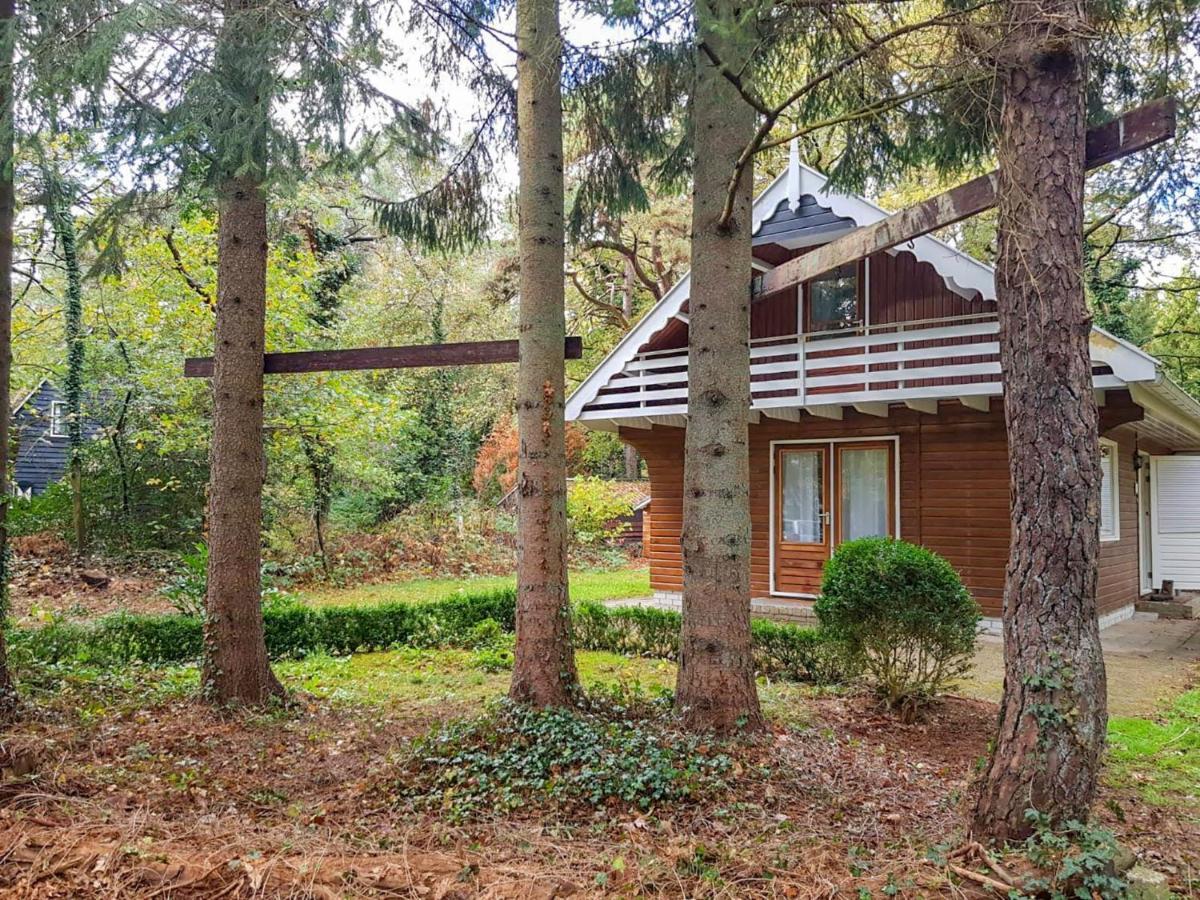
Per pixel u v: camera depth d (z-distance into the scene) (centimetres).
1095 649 319
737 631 484
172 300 1192
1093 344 807
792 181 1021
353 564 1592
